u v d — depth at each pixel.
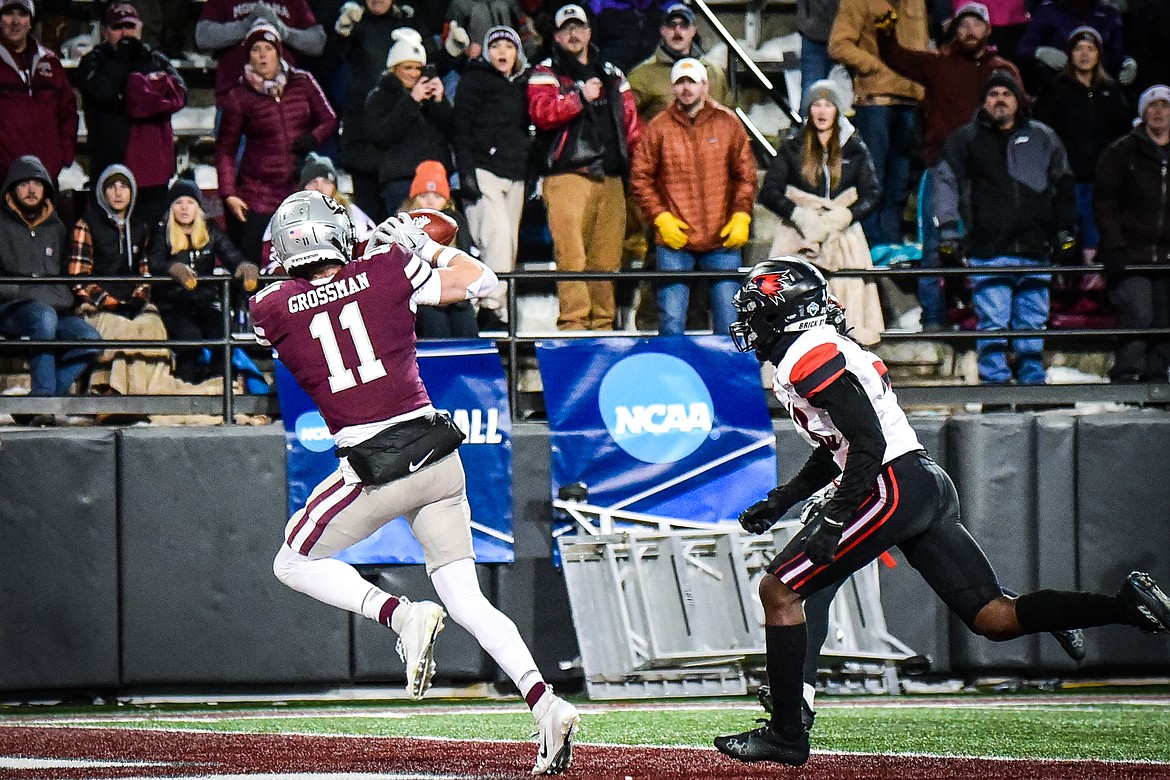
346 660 25.47
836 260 28.66
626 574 25.14
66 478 25.14
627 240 31.28
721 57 35.69
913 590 26.42
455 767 15.61
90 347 25.97
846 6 31.80
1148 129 28.94
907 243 33.16
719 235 28.09
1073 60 32.09
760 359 14.77
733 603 25.25
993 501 26.42
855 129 29.72
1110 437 26.62
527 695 14.96
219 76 31.42
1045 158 29.11
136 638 25.16
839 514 13.80
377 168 29.77
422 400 15.30
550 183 28.86
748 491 26.06
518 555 25.73
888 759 16.31
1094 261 30.20
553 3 33.66
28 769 15.70
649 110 31.34
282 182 29.98
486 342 26.19
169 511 25.33
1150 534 26.59
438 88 29.44
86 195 31.42
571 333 28.97
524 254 32.44
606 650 24.83
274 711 23.75
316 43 31.89
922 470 14.27
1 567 24.91
